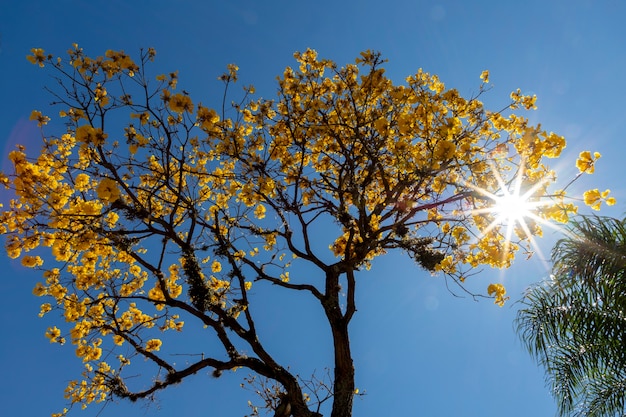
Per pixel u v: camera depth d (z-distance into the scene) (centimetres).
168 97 578
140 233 672
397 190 712
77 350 728
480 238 656
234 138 680
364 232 702
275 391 646
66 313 682
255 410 641
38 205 627
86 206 619
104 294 710
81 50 596
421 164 609
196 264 659
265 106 697
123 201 630
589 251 622
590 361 643
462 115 724
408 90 706
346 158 718
